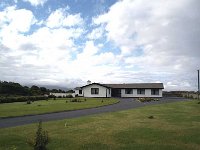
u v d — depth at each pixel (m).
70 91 77.81
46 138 9.20
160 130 14.34
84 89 62.94
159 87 62.56
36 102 41.38
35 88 72.44
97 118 19.80
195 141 11.66
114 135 13.09
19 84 67.50
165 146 10.79
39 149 8.82
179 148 10.48
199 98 56.47
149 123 17.08
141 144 11.18
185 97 62.62
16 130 14.46
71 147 10.79
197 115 21.72
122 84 67.38
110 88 63.38
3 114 22.66
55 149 10.47
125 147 10.72
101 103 37.12
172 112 24.33
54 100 47.62
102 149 10.48
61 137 12.64
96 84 61.94
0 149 10.39
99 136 12.89
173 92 75.06
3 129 14.87
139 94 63.94
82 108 28.95
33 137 12.34
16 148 10.54
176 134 13.20
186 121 18.00
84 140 12.04
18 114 22.73
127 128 15.09
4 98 42.97
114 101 42.00
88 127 15.54
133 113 23.55
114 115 21.92
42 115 22.56
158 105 33.66
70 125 16.33
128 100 47.16
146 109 27.70
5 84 63.00
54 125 16.33
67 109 27.53
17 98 45.50
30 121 18.66
